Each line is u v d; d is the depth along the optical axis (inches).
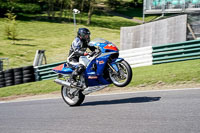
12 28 1829.5
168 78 549.3
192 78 525.3
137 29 989.8
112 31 2347.4
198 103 345.7
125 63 377.1
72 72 432.5
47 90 658.8
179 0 1041.5
